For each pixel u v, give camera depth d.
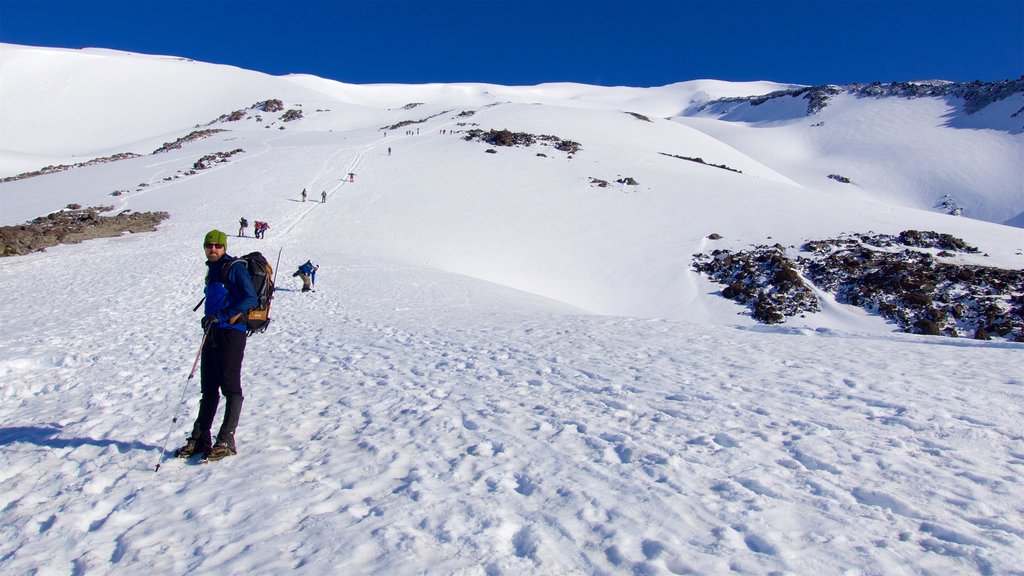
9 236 32.22
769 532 3.39
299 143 86.56
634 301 38.91
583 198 56.66
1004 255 42.62
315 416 6.48
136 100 142.88
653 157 77.25
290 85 165.25
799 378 7.61
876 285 37.75
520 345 11.16
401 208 51.31
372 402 7.06
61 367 9.58
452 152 72.62
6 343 11.27
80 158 102.06
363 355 10.52
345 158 68.44
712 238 47.75
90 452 5.18
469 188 58.16
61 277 23.16
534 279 41.12
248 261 5.03
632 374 8.16
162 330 13.49
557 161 69.75
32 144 121.62
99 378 8.63
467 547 3.32
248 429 5.93
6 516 3.88
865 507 3.74
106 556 3.33
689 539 3.35
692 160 87.00
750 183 66.81
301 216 47.44
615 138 95.88
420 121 107.06
